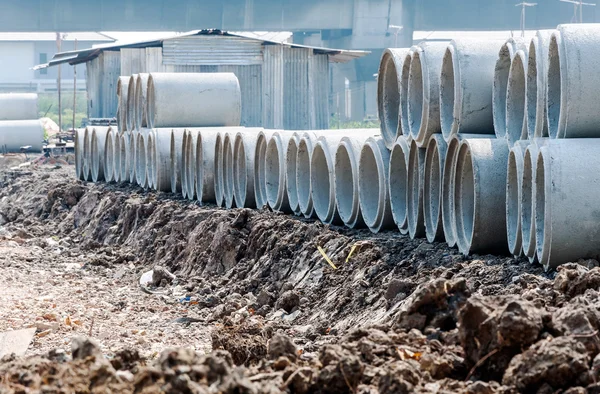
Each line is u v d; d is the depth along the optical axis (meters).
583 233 11.31
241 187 22.14
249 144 21.72
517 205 12.95
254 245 18.09
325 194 18.88
